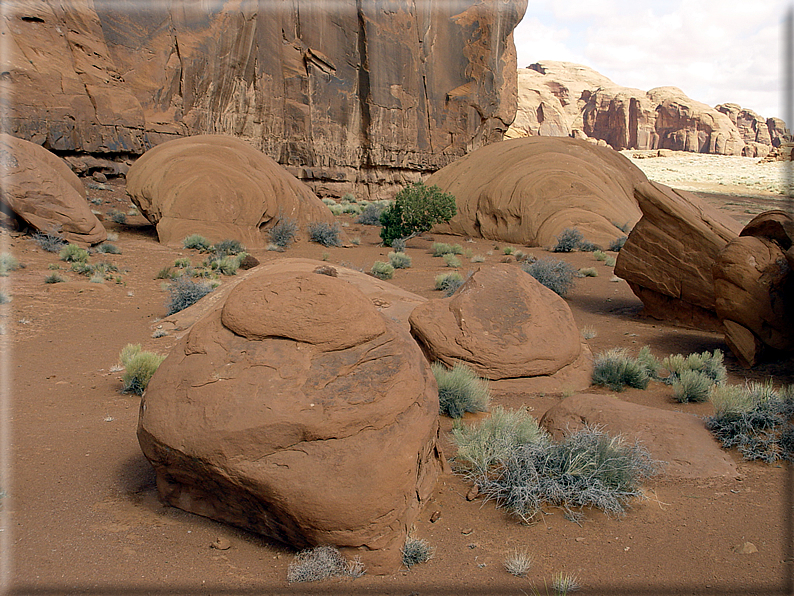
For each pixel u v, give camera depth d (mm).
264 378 4500
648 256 13648
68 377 9297
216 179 24812
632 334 12664
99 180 30688
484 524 4676
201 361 4738
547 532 4527
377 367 4766
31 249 19203
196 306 13227
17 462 5746
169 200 24188
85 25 29547
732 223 13523
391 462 4172
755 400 6445
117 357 10562
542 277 17000
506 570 3971
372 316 5094
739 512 4750
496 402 8398
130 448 6258
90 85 29406
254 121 40250
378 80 47656
